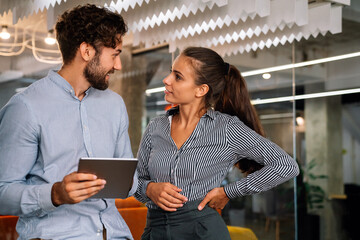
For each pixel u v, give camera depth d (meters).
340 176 4.87
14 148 1.62
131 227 4.03
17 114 1.63
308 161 4.97
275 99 5.11
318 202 4.98
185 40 3.92
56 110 1.71
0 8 3.10
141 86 6.22
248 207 5.24
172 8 2.68
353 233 4.88
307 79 4.92
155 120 2.31
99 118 1.83
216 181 2.16
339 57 4.68
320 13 3.17
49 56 5.35
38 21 5.30
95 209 1.75
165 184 2.07
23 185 1.58
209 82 2.20
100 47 1.71
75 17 1.70
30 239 1.65
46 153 1.67
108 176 1.54
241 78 2.39
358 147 4.73
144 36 3.78
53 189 1.53
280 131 5.09
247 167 2.32
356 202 4.83
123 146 1.94
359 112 4.60
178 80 2.19
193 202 2.10
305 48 4.93
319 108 4.88
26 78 5.29
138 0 2.69
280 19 2.94
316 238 4.99
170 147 2.18
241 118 2.37
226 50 4.04
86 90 1.82
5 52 5.20
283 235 5.07
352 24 4.55
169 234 2.10
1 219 3.57
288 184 5.08
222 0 2.40
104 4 2.70
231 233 4.88
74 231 1.68
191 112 2.20
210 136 2.14
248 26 3.24
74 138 1.73
